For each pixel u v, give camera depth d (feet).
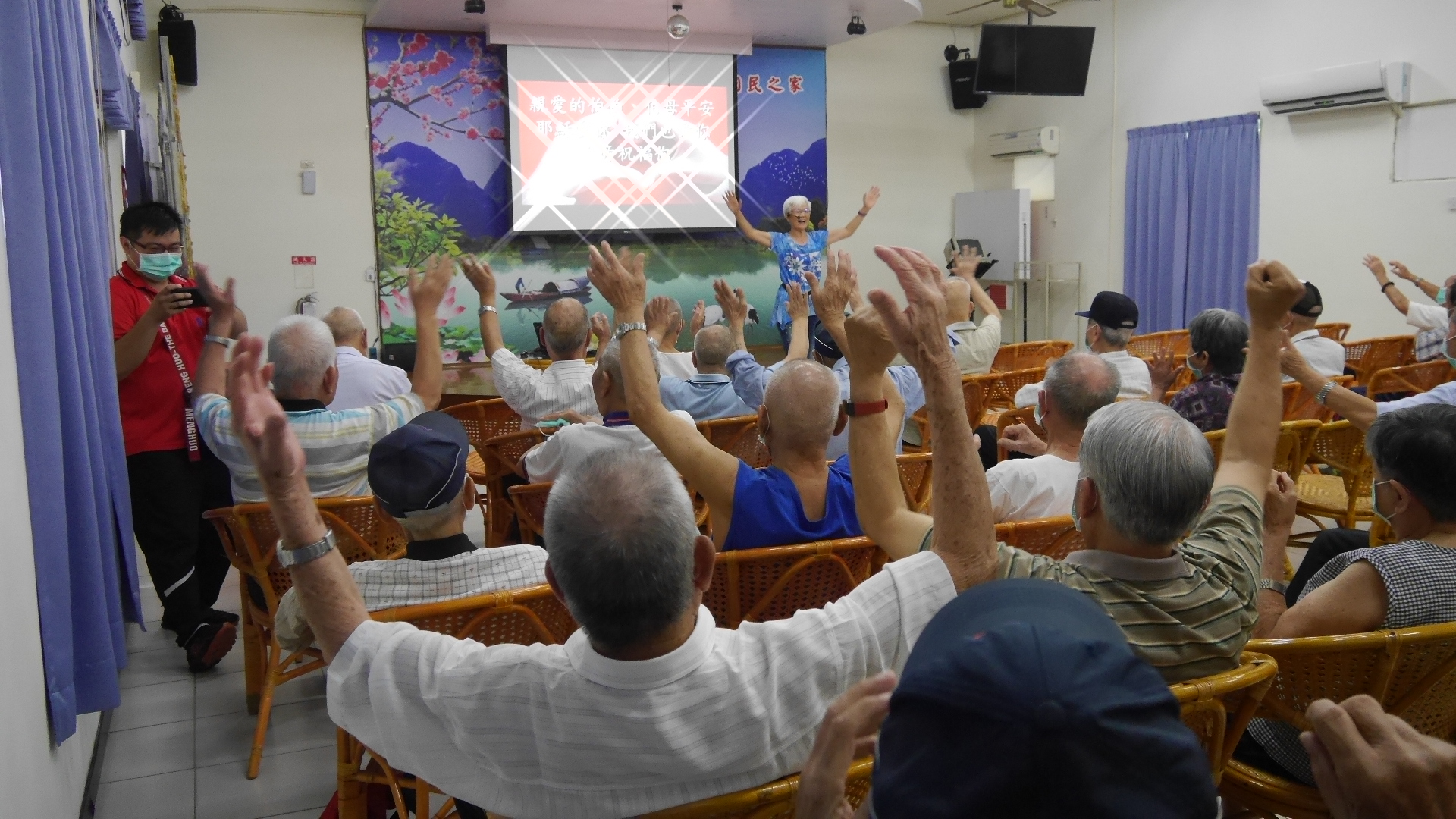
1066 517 6.66
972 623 2.08
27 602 5.95
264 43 26.58
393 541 8.70
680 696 3.59
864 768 3.67
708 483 6.50
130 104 17.53
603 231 29.78
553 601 5.88
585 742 3.59
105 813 8.13
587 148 29.30
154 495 10.61
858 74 33.60
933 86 34.86
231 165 26.55
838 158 33.63
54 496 6.18
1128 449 4.42
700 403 11.51
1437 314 19.47
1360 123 24.61
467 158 28.60
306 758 9.03
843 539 6.39
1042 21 32.96
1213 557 4.75
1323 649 4.95
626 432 8.75
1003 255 33.37
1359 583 5.37
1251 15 26.86
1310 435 10.49
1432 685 5.13
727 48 30.35
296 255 27.32
